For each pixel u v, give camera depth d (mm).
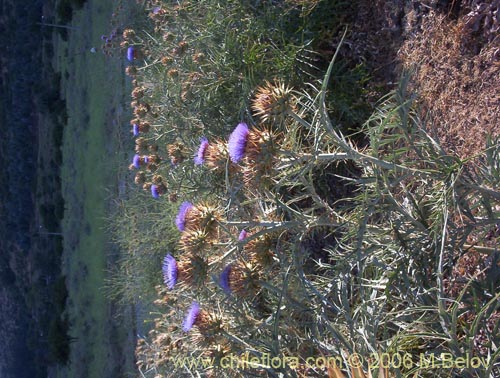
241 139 547
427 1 815
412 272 551
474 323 452
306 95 607
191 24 1084
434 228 526
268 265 617
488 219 525
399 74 859
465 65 741
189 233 605
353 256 585
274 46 973
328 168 921
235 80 977
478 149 698
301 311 588
